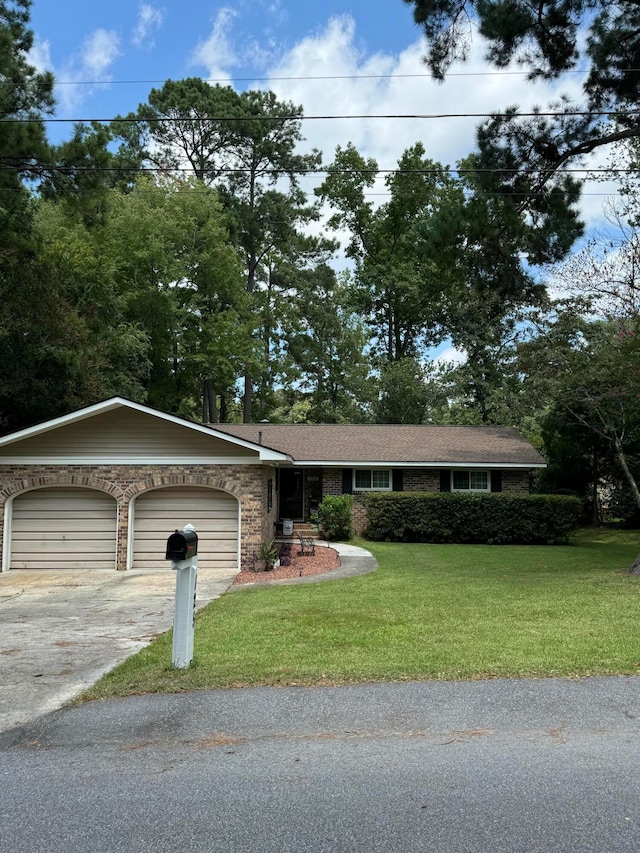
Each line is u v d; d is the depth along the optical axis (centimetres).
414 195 3519
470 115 1112
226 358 3534
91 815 348
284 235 4200
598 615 816
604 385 1806
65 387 2070
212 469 1484
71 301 2359
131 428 1488
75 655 706
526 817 339
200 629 785
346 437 2431
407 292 3656
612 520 2572
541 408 2498
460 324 3594
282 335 4209
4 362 1945
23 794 373
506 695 520
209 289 3522
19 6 1466
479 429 2553
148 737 454
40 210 2747
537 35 1205
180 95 3941
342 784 379
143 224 3125
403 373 3444
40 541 1491
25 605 1053
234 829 332
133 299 3077
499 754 416
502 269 1419
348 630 752
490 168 1330
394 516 2048
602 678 559
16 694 560
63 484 1477
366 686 545
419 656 626
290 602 974
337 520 2048
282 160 4153
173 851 313
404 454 2233
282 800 361
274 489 2020
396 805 354
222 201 4088
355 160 3719
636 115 1312
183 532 614
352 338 4078
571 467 2536
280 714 488
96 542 1496
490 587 1085
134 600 1097
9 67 1415
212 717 485
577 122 1288
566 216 1341
